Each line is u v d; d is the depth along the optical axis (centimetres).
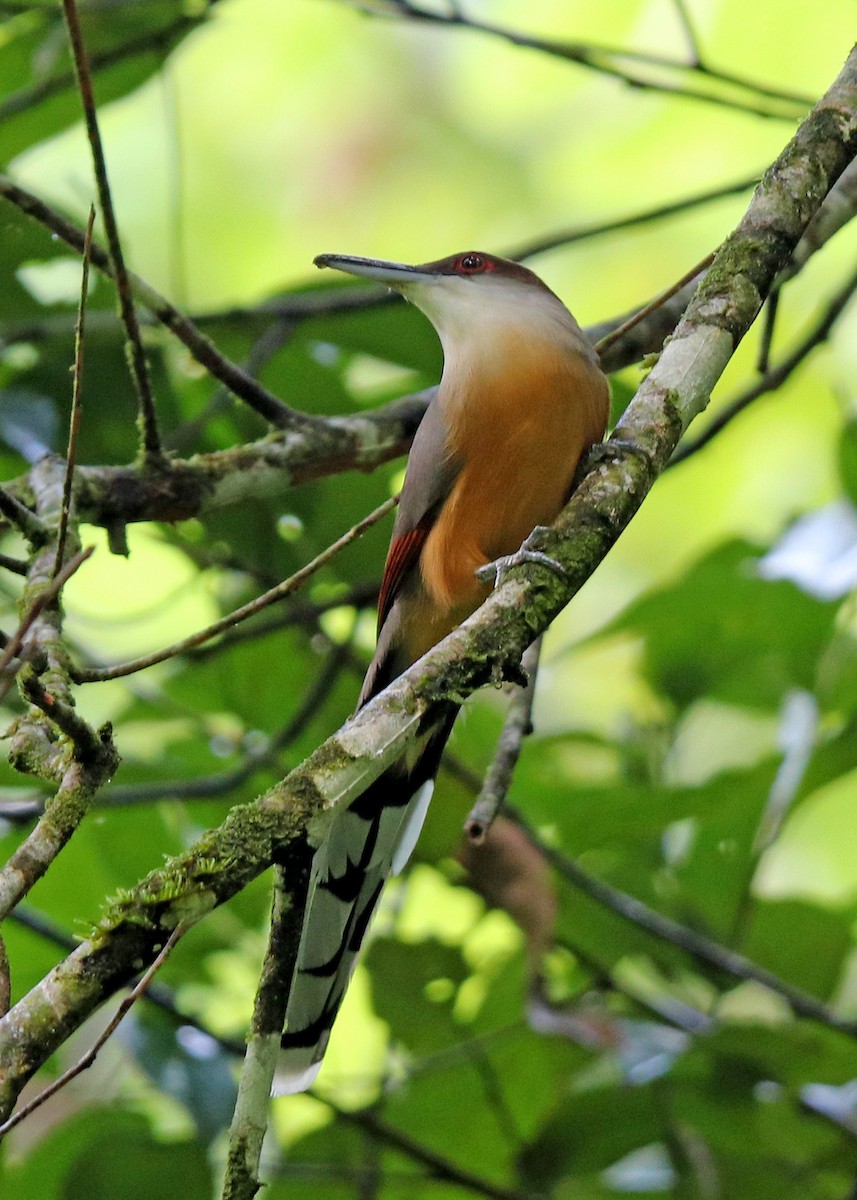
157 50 1088
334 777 541
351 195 1645
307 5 1623
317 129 1691
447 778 984
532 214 1647
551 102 1655
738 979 1026
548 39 1130
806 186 705
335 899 794
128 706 1154
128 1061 1090
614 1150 997
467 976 995
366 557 1127
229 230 1623
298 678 1152
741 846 1049
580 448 862
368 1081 1034
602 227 1064
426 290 917
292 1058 753
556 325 887
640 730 1137
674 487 1522
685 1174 984
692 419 669
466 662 584
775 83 1495
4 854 1009
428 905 1115
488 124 1670
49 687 640
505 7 1598
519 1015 994
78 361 600
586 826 1034
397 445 975
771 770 1040
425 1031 1000
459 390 873
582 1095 993
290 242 1636
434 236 1653
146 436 885
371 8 1085
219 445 1173
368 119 1666
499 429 853
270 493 931
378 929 1104
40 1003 494
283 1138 1070
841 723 1051
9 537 1187
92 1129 965
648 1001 1055
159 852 1072
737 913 1048
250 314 1077
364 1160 974
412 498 888
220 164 1628
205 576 1175
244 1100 529
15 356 1107
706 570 1062
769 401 1517
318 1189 978
